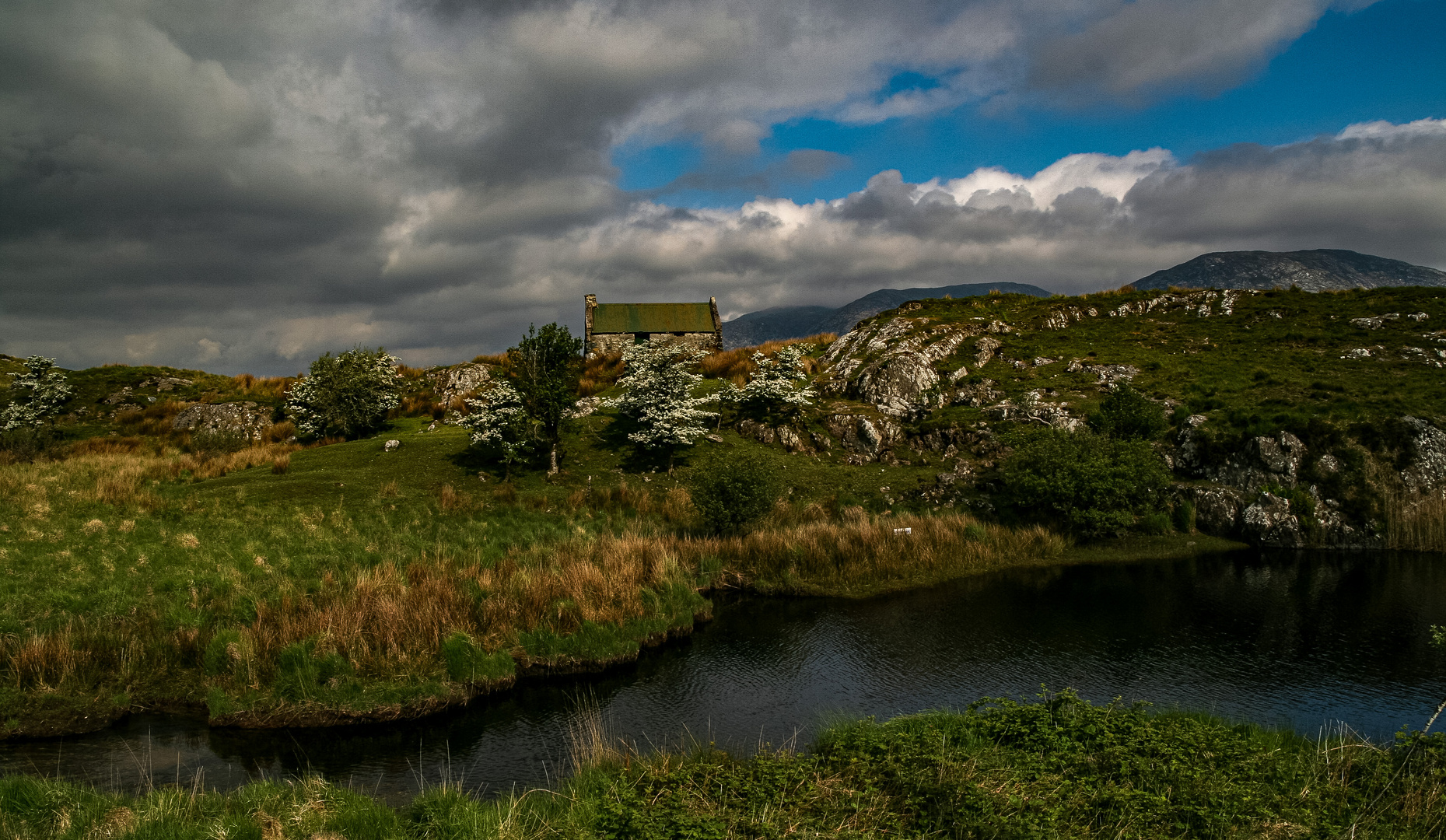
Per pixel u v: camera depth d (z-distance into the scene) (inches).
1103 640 764.0
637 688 660.7
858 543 1043.3
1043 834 330.6
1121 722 468.4
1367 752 433.1
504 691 651.5
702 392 1850.4
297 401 1807.3
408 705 594.9
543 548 982.4
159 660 631.8
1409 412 1230.9
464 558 924.6
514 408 1428.4
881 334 2003.0
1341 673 665.6
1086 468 1129.4
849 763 425.7
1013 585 974.4
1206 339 1871.3
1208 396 1476.4
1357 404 1293.1
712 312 2513.5
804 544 1021.2
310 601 726.5
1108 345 1887.3
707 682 673.0
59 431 1791.3
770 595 940.6
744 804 381.1
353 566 871.7
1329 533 1139.3
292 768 512.7
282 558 895.7
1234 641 753.6
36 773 486.3
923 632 798.5
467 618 714.8
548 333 1439.5
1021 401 1561.3
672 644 771.4
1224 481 1251.2
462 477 1359.5
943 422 1523.1
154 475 1311.5
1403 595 897.5
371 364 1782.7
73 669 597.9
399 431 1759.4
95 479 1236.5
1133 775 398.0
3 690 569.3
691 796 388.8
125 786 477.7
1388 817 362.3
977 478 1336.1
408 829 386.9
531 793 454.6
